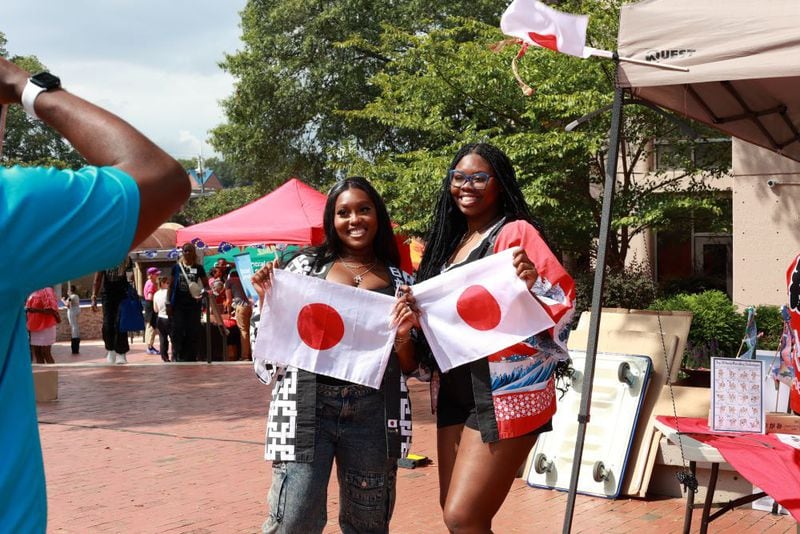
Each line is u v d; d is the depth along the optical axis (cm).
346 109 2780
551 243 388
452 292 358
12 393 144
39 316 1677
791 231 1428
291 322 365
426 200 1452
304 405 361
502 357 355
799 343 445
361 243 387
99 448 822
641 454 620
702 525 464
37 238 135
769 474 412
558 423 648
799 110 605
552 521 567
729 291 1956
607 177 480
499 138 1415
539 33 473
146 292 2088
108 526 572
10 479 141
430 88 1549
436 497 630
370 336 366
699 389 625
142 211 144
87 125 148
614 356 642
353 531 378
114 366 1558
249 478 699
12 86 151
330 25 2775
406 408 378
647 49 455
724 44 439
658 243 2036
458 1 2614
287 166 3027
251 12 2938
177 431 905
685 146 1565
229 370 1466
